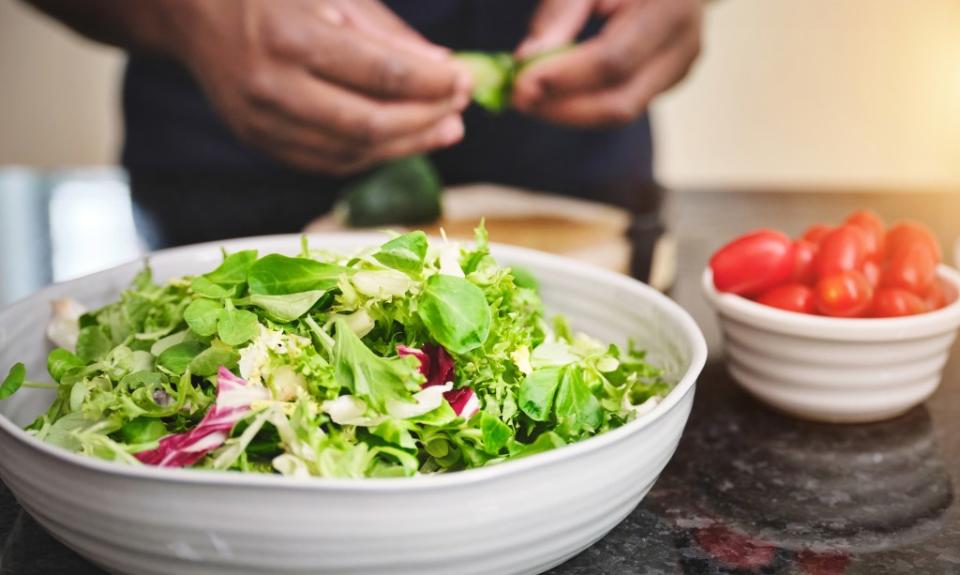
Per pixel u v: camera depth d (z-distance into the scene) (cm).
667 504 76
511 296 73
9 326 76
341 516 50
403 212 171
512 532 54
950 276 95
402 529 51
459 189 203
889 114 255
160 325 77
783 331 86
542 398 66
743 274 91
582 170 211
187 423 64
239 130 190
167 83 205
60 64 240
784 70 250
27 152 247
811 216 179
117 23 193
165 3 186
